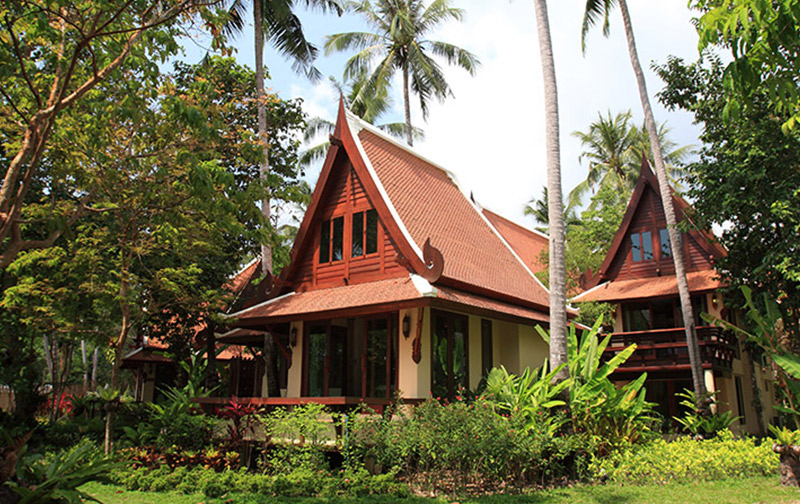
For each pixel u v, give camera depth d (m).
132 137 12.65
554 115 14.34
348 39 31.56
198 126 9.40
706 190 18.91
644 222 26.19
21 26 9.61
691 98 19.39
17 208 8.21
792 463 11.21
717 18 5.20
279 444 12.80
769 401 30.03
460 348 15.81
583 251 28.50
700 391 18.86
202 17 10.08
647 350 23.92
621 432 13.62
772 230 18.11
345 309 13.90
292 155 23.95
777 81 5.31
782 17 4.96
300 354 16.20
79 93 8.62
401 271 14.82
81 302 15.75
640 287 24.67
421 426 11.22
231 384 19.12
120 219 13.69
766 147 16.78
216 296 15.76
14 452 7.96
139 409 20.98
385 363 14.73
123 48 9.58
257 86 21.95
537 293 19.56
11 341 19.34
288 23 24.53
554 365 13.09
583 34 21.41
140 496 10.52
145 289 16.17
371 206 16.03
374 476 10.98
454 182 21.48
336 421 13.05
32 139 8.32
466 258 16.95
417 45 31.72
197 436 13.77
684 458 12.23
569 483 11.48
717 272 20.56
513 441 10.65
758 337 13.78
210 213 12.34
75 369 48.72
